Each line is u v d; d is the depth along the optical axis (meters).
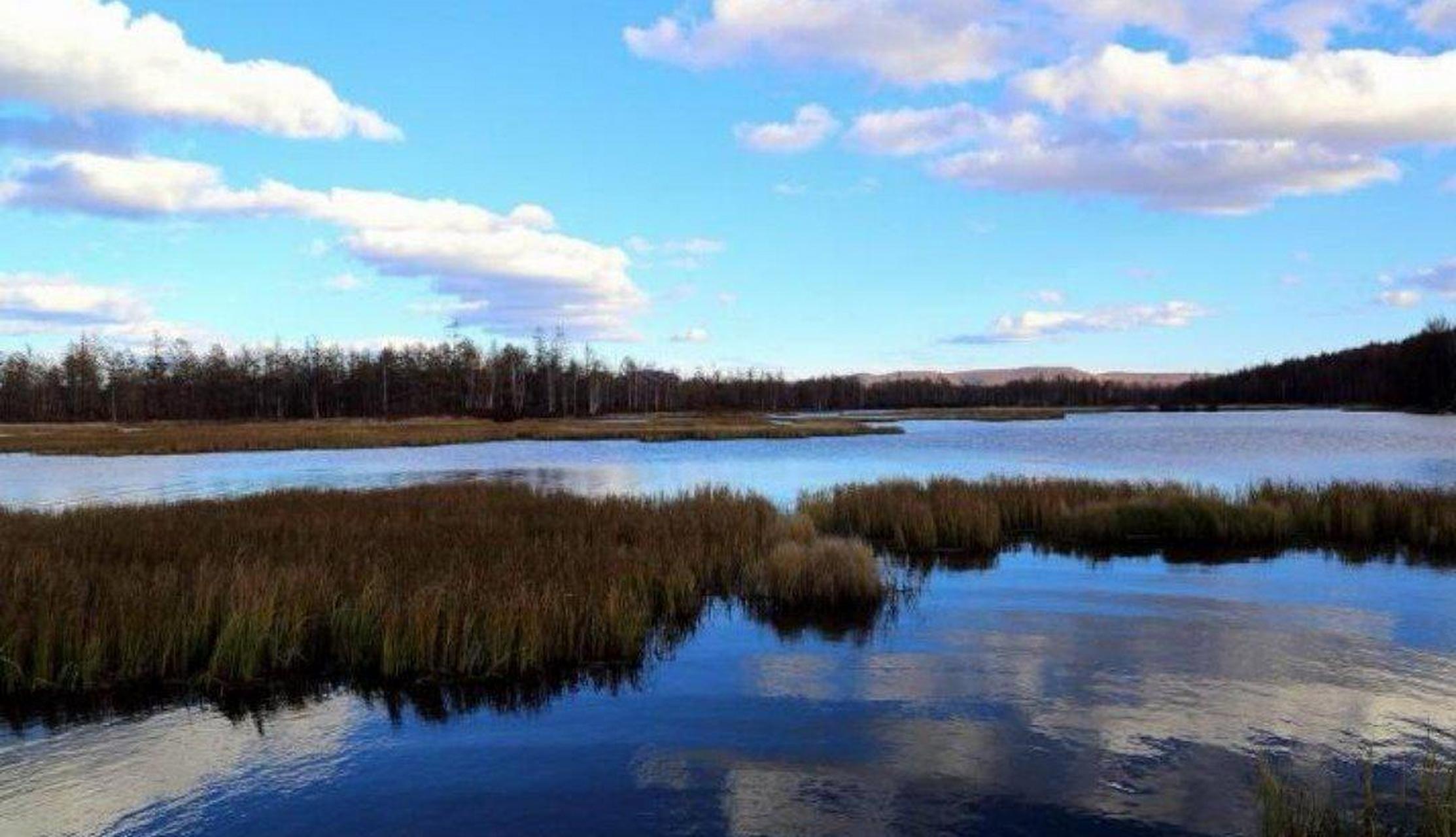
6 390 106.88
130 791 6.98
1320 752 7.54
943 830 6.25
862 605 13.09
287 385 113.88
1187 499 19.72
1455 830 5.63
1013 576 15.40
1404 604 13.01
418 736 8.09
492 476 34.94
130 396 108.31
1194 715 8.47
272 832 6.32
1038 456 43.31
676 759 7.53
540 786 7.02
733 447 53.50
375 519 17.94
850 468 37.28
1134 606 13.09
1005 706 8.77
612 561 13.20
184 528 16.42
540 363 131.00
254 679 9.53
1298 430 64.94
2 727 8.30
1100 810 6.52
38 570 11.71
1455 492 20.52
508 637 9.98
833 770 7.28
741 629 11.81
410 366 120.75
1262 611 12.64
